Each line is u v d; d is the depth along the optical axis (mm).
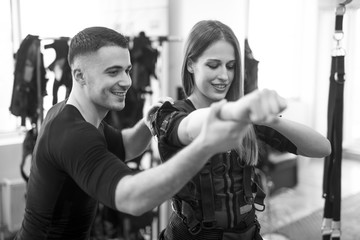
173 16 3521
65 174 962
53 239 1043
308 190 3955
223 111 603
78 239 1085
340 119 1288
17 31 2936
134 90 2678
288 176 3975
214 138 607
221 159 1014
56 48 2076
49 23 3057
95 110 1042
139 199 710
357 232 3109
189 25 3396
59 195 990
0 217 3197
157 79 2799
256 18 2787
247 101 545
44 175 977
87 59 967
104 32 978
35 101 2164
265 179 3365
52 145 907
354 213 3420
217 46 1000
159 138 945
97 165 803
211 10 3062
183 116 895
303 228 3215
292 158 3969
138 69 2707
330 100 1302
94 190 783
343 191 3807
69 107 969
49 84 2184
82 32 989
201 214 1008
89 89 989
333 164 1312
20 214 3104
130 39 2756
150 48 2746
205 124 623
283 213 3463
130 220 2746
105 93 980
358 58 3604
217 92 1029
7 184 3062
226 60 1013
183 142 836
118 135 1308
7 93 3135
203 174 995
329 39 3877
